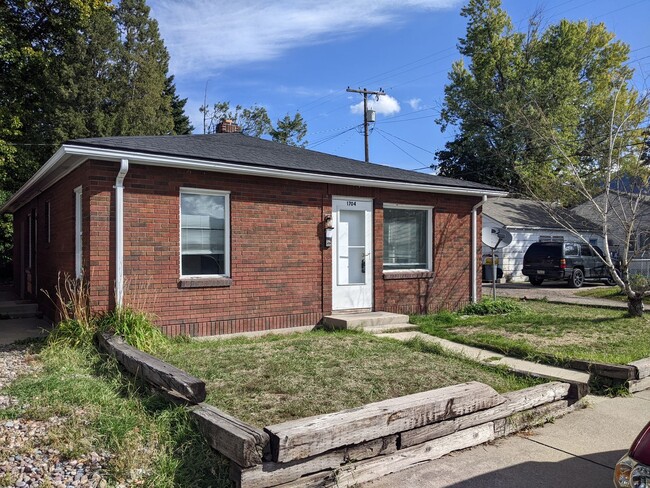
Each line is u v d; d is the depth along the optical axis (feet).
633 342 26.89
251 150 34.40
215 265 28.45
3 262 74.38
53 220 34.06
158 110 113.39
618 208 51.31
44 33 74.43
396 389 17.78
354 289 34.14
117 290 24.53
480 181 108.37
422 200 37.58
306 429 11.14
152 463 11.61
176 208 26.63
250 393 16.90
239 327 28.81
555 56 96.73
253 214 29.43
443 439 13.70
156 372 15.40
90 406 14.62
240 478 10.48
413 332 30.94
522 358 23.73
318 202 32.22
